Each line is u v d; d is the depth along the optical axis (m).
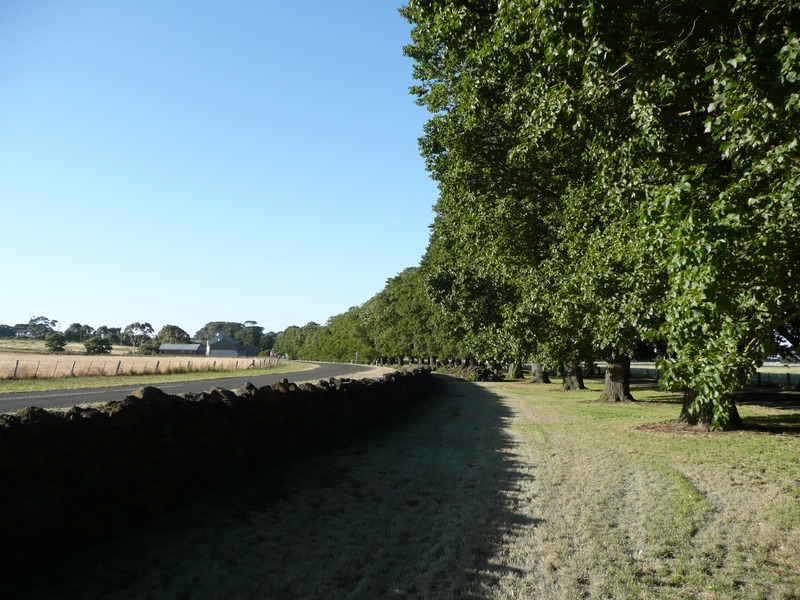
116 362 49.66
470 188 13.64
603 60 6.21
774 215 4.39
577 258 10.94
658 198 4.71
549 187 13.62
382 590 4.31
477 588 4.41
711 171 6.59
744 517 6.16
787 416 15.61
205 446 6.51
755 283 4.25
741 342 4.48
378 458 9.35
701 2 5.39
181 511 5.86
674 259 4.21
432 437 12.01
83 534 4.67
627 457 9.62
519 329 13.89
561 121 7.16
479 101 10.96
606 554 5.13
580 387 31.56
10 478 4.02
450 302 16.08
